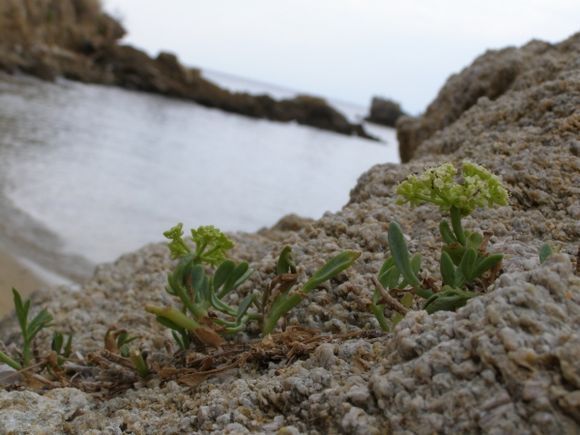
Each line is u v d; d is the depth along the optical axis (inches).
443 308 12.6
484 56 36.3
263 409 12.0
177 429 12.3
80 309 24.5
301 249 18.1
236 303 17.4
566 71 25.7
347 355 12.5
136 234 90.0
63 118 201.9
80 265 67.3
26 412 14.2
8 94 221.9
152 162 163.0
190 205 121.4
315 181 188.5
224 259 15.3
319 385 11.5
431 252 16.7
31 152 135.6
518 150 20.8
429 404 9.8
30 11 331.0
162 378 15.4
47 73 298.0
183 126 264.8
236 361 14.5
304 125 394.3
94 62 367.2
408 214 19.0
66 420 14.2
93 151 158.1
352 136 395.9
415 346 10.7
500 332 9.8
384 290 13.5
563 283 10.6
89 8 391.2
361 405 10.5
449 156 23.2
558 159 19.3
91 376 17.8
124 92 345.4
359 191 23.7
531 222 17.4
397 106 522.9
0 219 79.0
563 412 9.0
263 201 142.5
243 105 382.3
